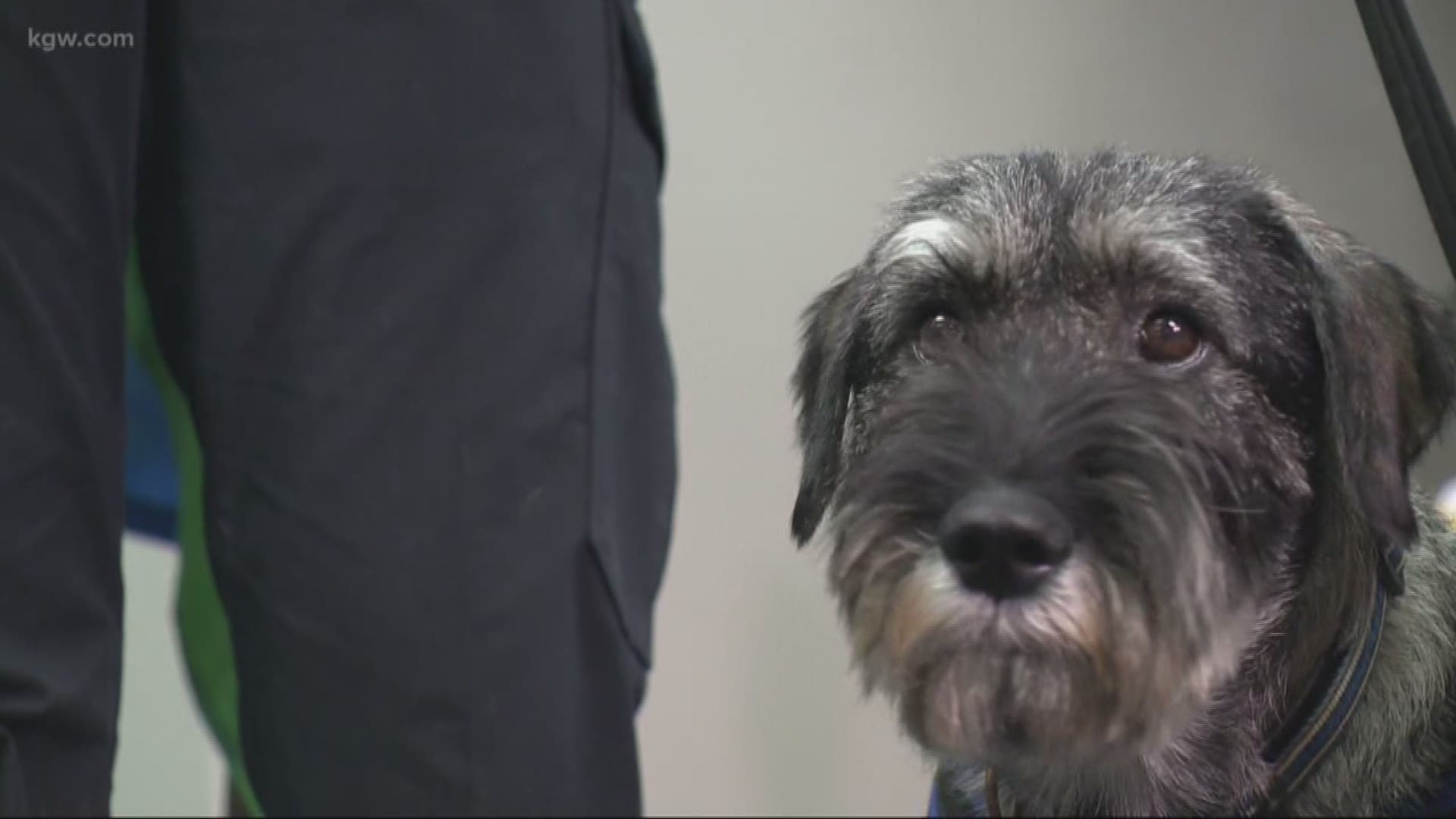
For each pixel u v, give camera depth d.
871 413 1.67
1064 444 1.33
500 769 1.08
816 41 2.36
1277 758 1.59
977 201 1.67
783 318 2.38
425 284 1.11
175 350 1.19
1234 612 1.45
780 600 2.42
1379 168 2.41
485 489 1.10
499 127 1.13
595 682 1.12
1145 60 2.39
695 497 2.39
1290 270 1.61
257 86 1.11
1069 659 1.29
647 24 2.32
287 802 1.10
